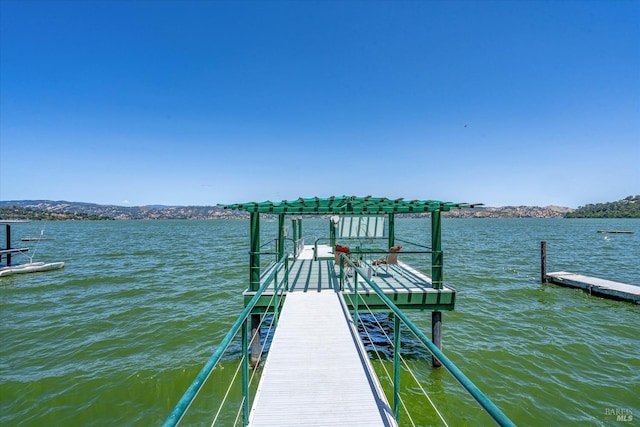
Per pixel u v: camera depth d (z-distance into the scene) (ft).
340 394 12.37
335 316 19.98
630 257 84.28
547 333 31.55
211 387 22.39
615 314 37.68
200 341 29.99
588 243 123.44
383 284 26.53
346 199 22.79
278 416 11.16
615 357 26.45
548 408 19.93
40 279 57.93
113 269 68.64
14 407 20.31
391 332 32.48
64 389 22.06
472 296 45.37
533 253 92.94
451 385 22.54
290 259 40.60
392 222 38.37
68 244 127.34
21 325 34.19
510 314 37.55
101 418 19.40
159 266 72.90
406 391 21.81
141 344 29.27
